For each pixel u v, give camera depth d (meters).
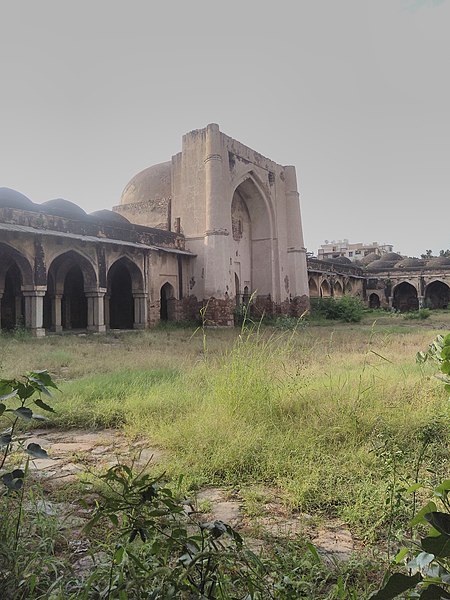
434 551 0.86
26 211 12.30
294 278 22.44
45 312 16.86
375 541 1.96
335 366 6.39
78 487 2.49
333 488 2.46
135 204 20.92
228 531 1.28
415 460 2.65
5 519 1.82
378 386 4.42
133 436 3.54
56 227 13.12
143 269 16.20
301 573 1.66
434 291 35.97
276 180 22.11
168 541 1.38
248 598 1.30
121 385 5.13
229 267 18.36
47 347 9.62
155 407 4.17
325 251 59.62
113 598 1.30
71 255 14.57
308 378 4.80
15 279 15.45
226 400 3.95
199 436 3.21
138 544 1.72
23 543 1.72
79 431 3.85
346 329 15.91
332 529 2.10
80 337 12.48
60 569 1.65
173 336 13.49
